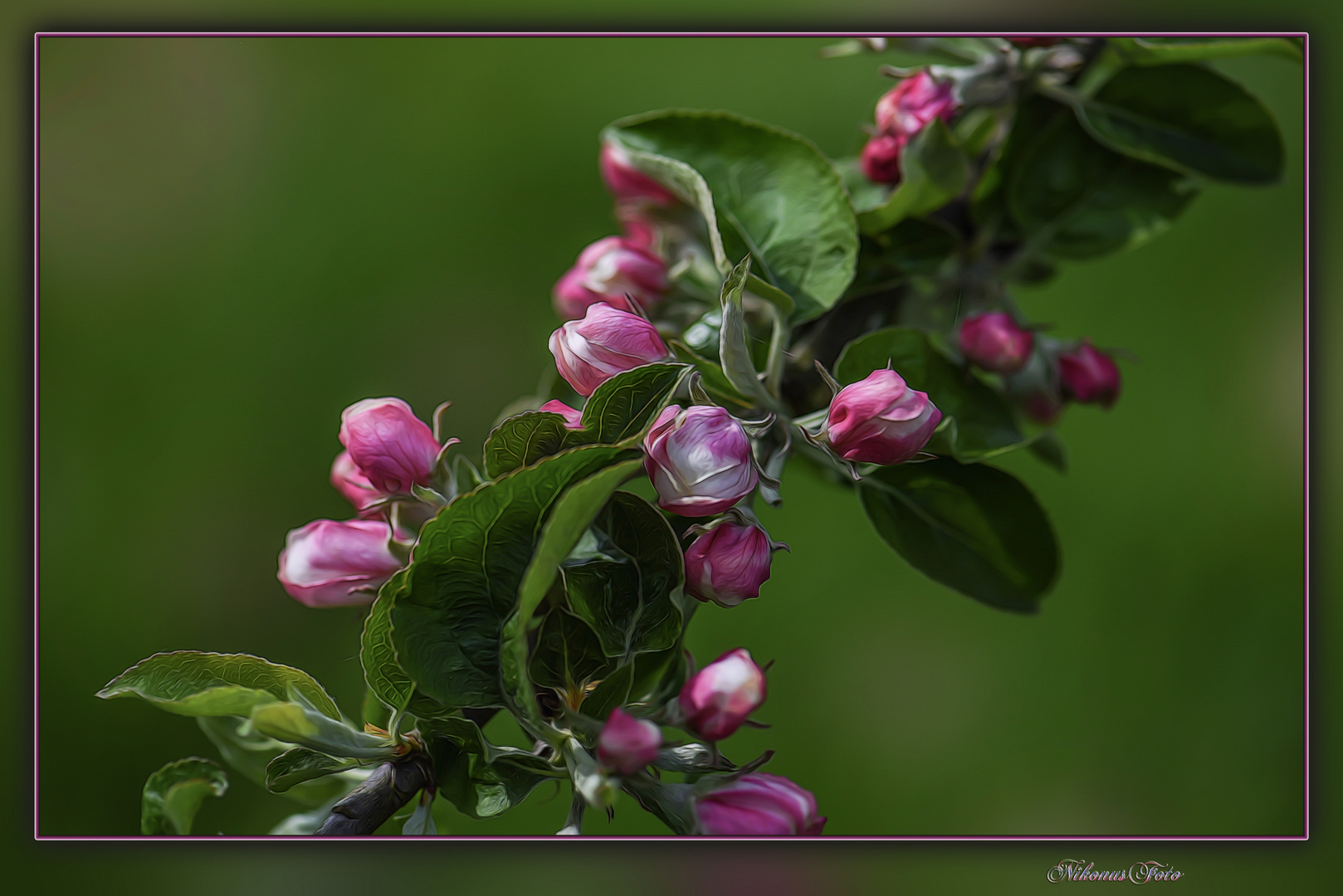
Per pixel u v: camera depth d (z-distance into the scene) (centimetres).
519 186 176
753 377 87
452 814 92
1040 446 93
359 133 179
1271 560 153
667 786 85
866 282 91
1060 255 93
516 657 84
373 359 170
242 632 157
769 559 86
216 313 170
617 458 85
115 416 164
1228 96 92
